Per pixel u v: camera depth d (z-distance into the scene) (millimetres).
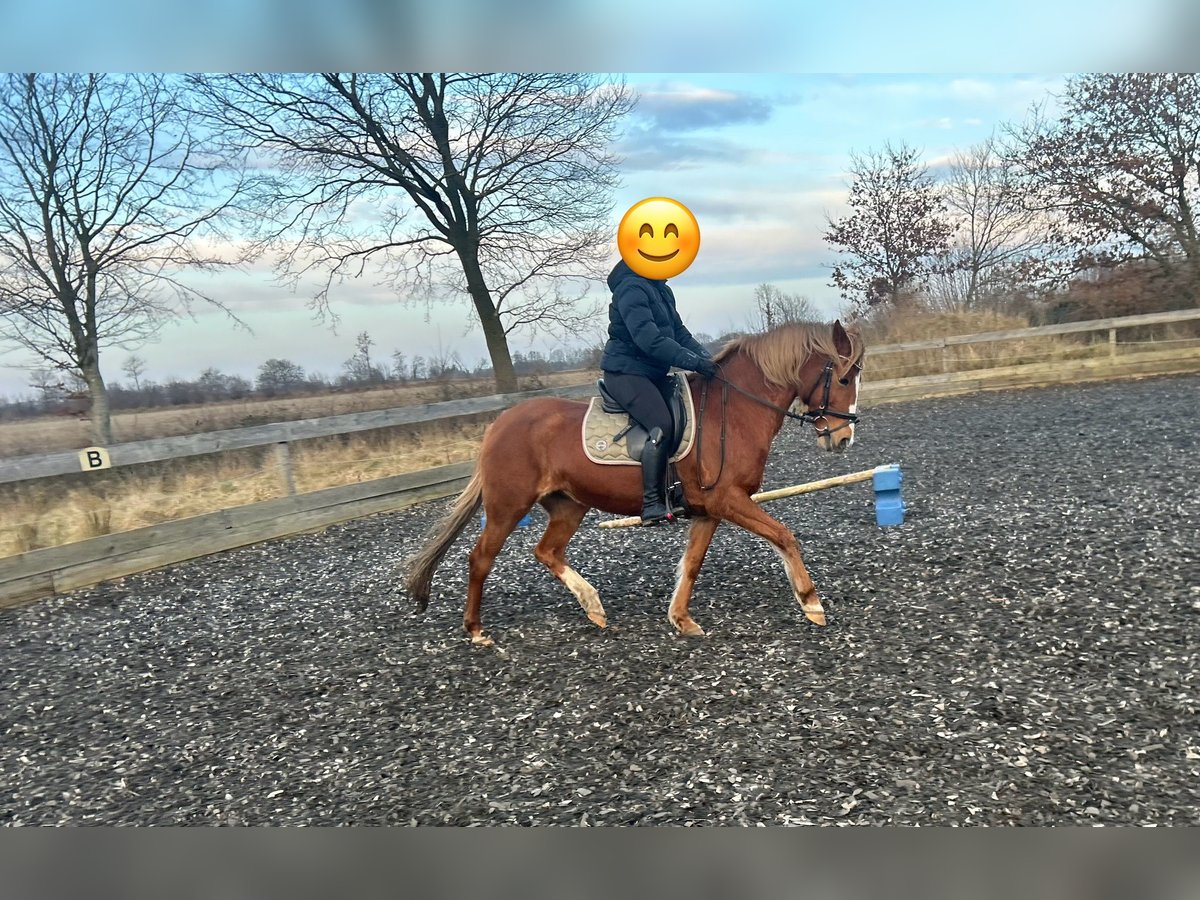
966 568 5754
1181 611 4648
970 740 3551
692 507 5059
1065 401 14039
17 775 4137
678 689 4379
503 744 4004
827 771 3428
